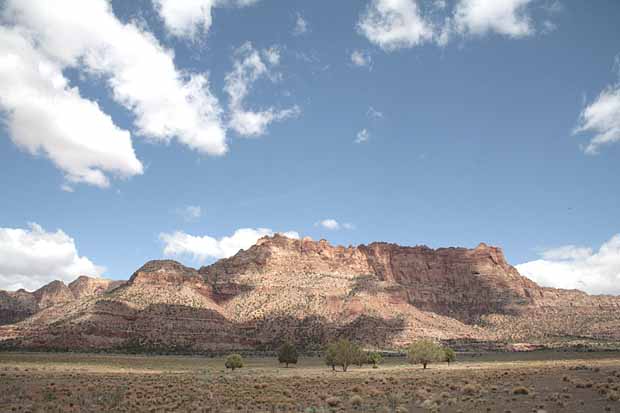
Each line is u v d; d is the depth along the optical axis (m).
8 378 72.62
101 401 47.25
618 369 73.69
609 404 38.75
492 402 42.59
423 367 125.94
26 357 152.00
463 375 75.69
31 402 47.00
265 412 40.75
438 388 55.84
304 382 69.19
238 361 120.06
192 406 44.22
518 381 59.44
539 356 196.25
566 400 41.66
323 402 46.53
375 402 45.28
